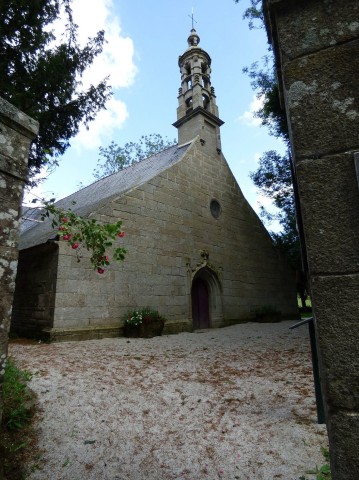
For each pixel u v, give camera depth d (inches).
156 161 588.1
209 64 624.1
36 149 266.4
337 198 49.4
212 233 503.5
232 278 514.9
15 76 232.8
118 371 186.5
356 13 55.8
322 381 46.8
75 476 90.8
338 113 52.5
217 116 589.0
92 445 105.7
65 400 136.6
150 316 356.2
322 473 85.4
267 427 115.3
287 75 57.9
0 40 219.9
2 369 80.0
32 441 106.3
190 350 264.7
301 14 59.3
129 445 106.0
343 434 43.1
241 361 217.0
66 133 275.7
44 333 307.9
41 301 333.7
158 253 412.5
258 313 525.0
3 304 81.8
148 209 415.5
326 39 56.4
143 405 137.2
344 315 45.9
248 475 89.0
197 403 139.8
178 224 451.2
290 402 137.2
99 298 341.4
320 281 48.3
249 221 584.4
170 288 414.9
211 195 522.9
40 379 159.6
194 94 571.8
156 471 92.6
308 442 103.0
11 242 85.9
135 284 376.8
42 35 236.5
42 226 549.6
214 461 96.3
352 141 50.6
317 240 49.6
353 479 41.3
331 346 46.0
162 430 116.1
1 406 79.0
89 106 270.5
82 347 271.4
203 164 526.6
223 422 121.3
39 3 220.1
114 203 379.2
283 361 211.8
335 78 54.1
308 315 760.3
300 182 52.4
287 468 90.8
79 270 331.6
